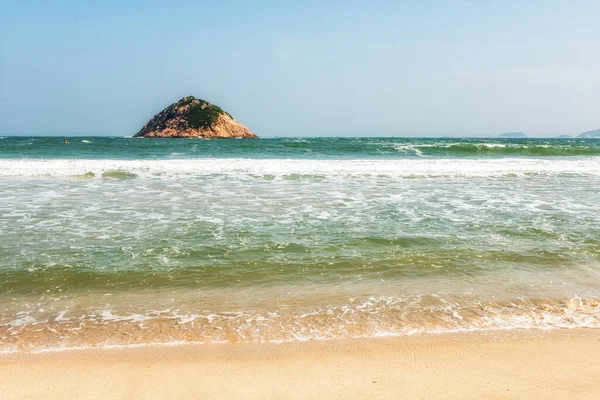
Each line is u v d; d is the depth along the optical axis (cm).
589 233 860
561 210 1086
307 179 1641
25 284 585
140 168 1864
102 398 347
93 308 521
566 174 1861
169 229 873
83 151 3020
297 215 1012
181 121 10806
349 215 1016
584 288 592
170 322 487
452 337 457
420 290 582
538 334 465
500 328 478
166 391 357
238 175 1717
